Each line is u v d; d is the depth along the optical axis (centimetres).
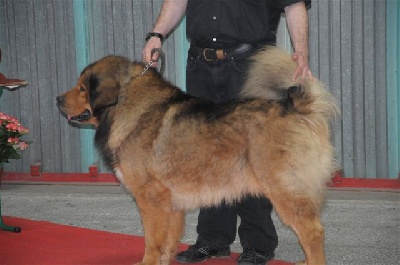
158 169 418
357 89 736
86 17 781
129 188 434
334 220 621
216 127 409
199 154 411
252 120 403
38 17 791
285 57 409
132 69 439
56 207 685
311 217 404
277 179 398
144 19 771
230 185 415
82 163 805
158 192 423
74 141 802
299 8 446
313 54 741
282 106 404
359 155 745
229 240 496
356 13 724
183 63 764
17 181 798
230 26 451
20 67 805
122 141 426
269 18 459
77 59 790
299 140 396
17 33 799
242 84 455
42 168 812
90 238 548
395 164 738
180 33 757
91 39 784
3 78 602
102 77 437
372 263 489
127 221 623
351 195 707
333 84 741
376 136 739
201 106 420
